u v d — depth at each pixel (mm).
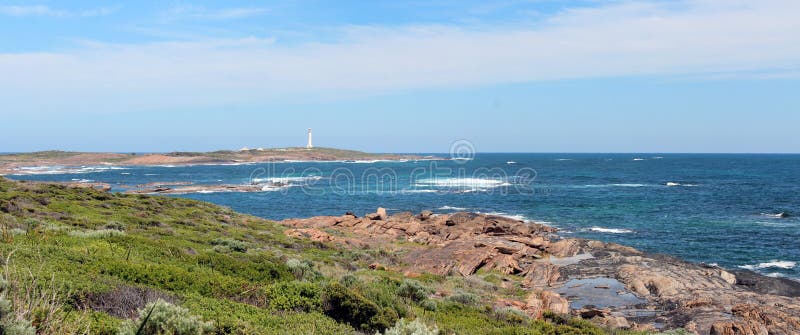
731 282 29469
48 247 14766
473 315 18844
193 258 19312
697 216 59375
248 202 80500
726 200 75375
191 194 92062
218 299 13289
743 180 117750
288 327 11695
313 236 41562
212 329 9586
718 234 47344
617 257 36094
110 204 41000
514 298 26031
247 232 37688
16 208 28734
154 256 18531
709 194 84375
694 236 46656
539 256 38250
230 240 29172
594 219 58438
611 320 22156
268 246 32875
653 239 45750
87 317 9039
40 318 7562
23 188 41000
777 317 21125
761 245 41812
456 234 46688
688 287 27578
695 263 34969
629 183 110812
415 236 46406
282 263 22969
